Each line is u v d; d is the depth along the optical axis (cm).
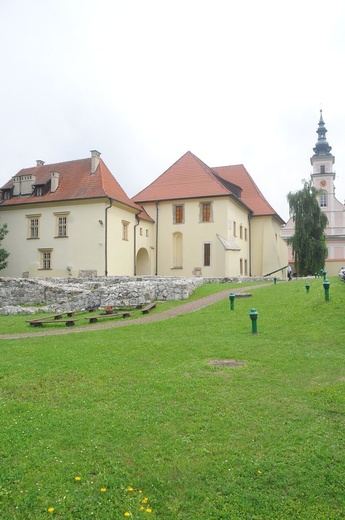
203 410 672
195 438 584
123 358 1012
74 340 1278
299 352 1010
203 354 1028
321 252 4372
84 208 3600
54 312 2130
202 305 1906
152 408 687
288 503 456
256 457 536
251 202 5050
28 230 3825
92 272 3509
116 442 578
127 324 1545
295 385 782
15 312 2088
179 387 779
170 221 4262
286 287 2188
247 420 635
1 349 1176
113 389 784
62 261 3644
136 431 606
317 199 4553
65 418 654
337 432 593
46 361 1001
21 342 1288
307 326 1275
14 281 2466
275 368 890
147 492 479
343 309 1402
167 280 2452
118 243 3684
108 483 490
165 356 1023
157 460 532
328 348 1041
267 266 4838
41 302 2394
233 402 703
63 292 2353
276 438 580
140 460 532
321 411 661
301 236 4403
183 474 506
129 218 3903
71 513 447
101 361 989
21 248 3831
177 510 450
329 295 1620
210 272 4044
